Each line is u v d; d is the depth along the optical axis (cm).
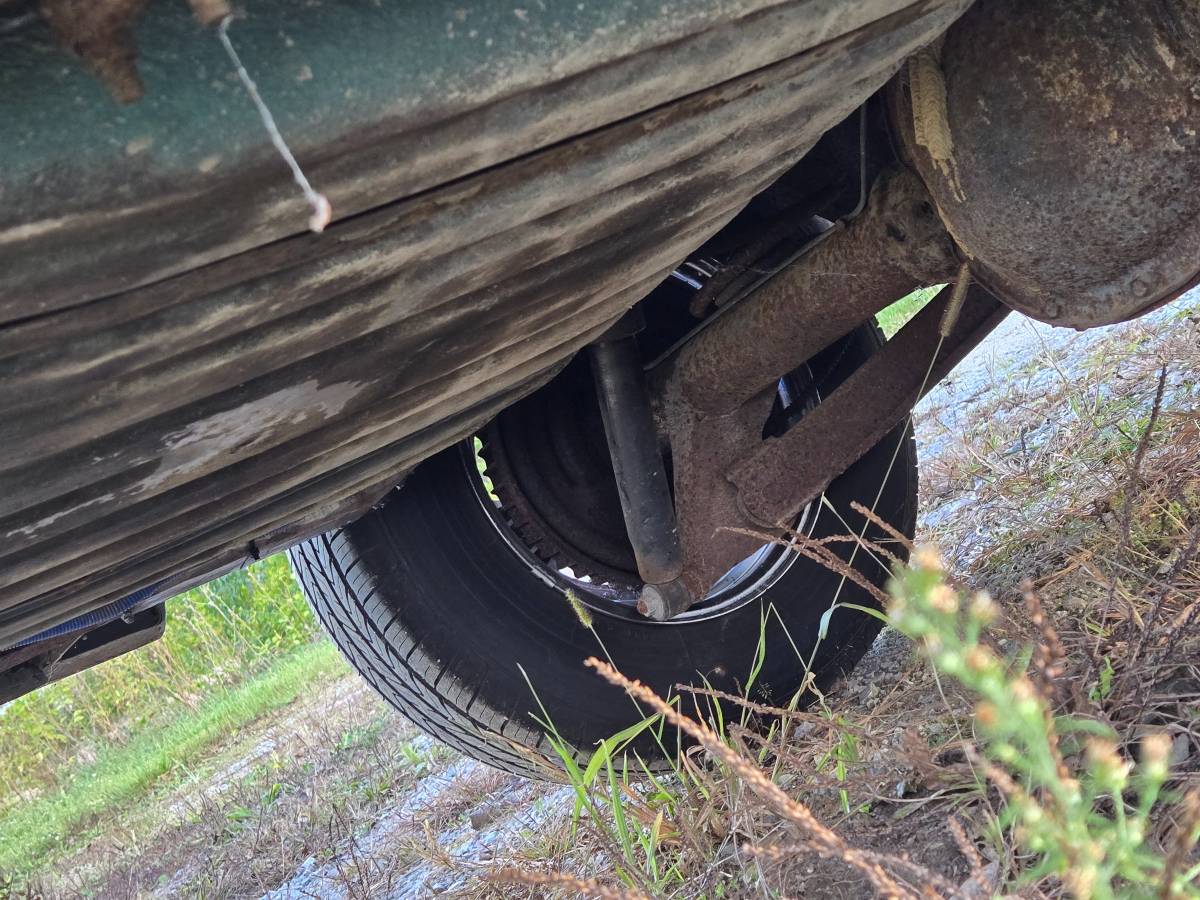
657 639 246
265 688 781
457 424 170
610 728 240
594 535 258
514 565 240
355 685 624
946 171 170
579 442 258
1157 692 155
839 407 231
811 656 255
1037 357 452
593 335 166
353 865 299
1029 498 272
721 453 231
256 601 1073
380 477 175
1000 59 160
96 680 1038
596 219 124
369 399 132
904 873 141
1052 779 77
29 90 80
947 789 153
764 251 227
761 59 116
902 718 196
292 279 102
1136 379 319
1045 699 102
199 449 118
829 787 168
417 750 414
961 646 73
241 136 87
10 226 82
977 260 180
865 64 131
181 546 148
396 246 106
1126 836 83
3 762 970
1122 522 185
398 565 232
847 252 200
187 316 98
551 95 102
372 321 116
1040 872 94
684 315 262
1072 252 167
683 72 110
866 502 263
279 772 486
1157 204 159
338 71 89
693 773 192
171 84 83
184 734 795
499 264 120
